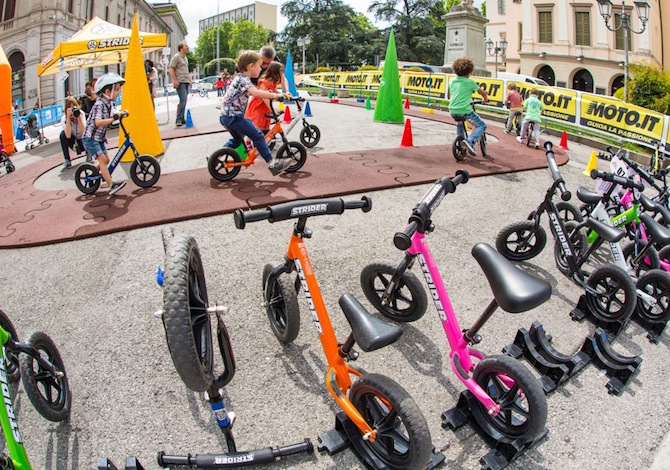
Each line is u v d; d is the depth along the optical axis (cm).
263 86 768
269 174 744
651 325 404
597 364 349
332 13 4962
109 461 227
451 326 285
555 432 291
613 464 270
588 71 3266
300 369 334
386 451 257
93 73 3659
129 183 729
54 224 576
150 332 370
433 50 4600
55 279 451
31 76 3247
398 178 721
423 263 294
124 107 871
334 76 2459
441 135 1119
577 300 439
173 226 554
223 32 9556
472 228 570
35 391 264
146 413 297
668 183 857
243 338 365
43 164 1021
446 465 264
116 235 538
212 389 245
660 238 430
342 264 473
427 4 4838
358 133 1103
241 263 470
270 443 274
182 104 1218
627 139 1182
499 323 393
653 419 304
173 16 8156
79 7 3566
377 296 398
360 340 226
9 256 505
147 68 1388
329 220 577
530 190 725
